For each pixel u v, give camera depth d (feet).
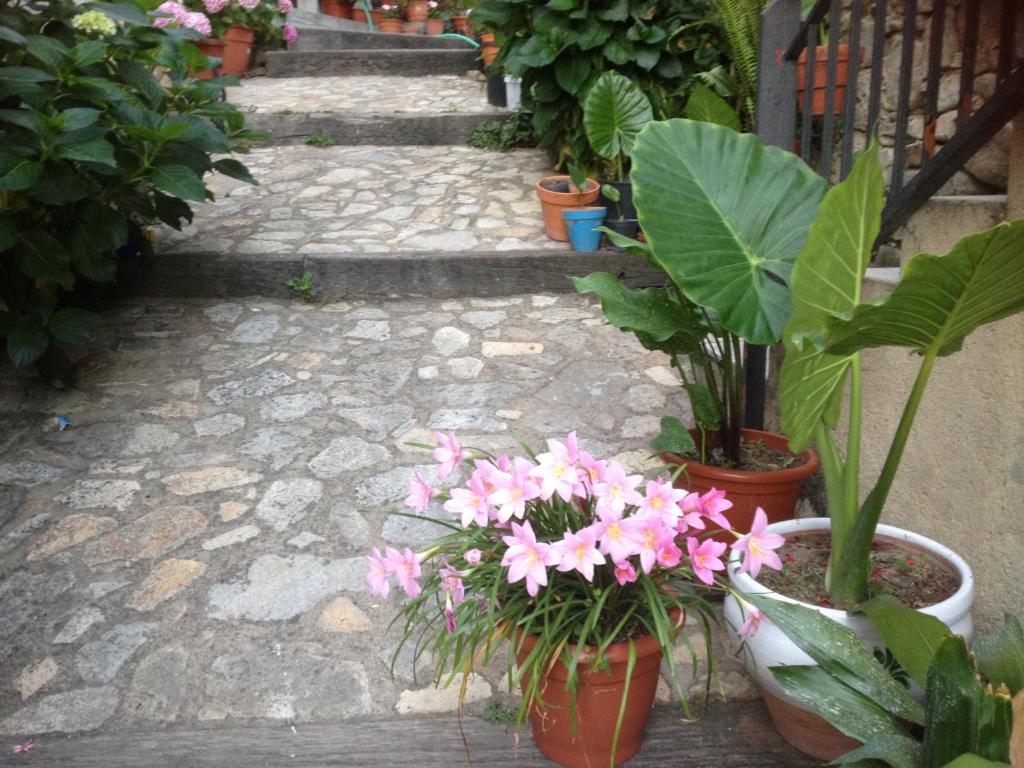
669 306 7.69
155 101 11.35
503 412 10.53
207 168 11.46
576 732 5.84
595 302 13.19
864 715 5.14
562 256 13.29
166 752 6.23
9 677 6.88
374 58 24.20
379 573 5.89
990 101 5.67
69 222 10.61
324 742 6.31
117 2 11.39
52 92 10.09
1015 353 6.01
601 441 9.94
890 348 7.39
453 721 6.48
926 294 4.56
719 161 7.18
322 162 17.97
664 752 6.21
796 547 6.76
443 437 6.17
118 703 6.65
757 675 6.05
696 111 11.59
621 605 5.80
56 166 9.84
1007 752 4.50
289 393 10.96
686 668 6.95
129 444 9.98
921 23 8.43
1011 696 4.82
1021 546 6.05
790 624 5.38
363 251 13.65
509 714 6.48
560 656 5.53
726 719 6.50
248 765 6.12
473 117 18.74
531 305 13.16
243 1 22.08
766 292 6.78
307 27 27.22
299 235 14.46
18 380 11.21
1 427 10.32
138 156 10.83
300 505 8.93
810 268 5.27
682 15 14.38
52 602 7.65
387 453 9.78
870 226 5.41
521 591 5.75
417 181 16.93
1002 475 6.19
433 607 7.50
